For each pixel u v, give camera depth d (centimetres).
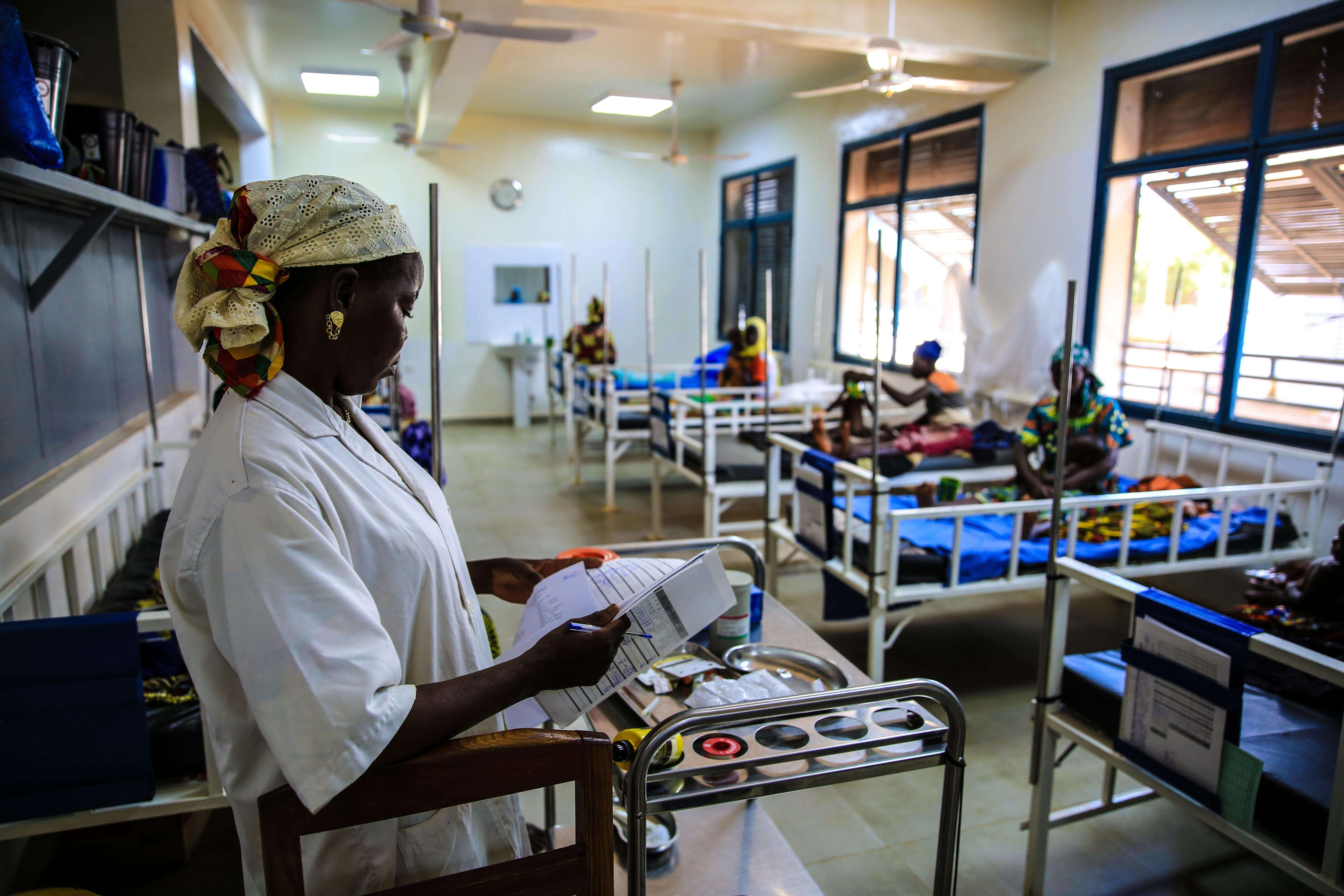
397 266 88
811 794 243
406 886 89
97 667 143
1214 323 422
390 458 100
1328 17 352
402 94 775
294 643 74
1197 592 394
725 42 581
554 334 929
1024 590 299
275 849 79
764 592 192
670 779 113
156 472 321
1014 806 238
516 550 475
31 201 219
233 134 801
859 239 725
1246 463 395
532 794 238
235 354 83
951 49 471
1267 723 179
